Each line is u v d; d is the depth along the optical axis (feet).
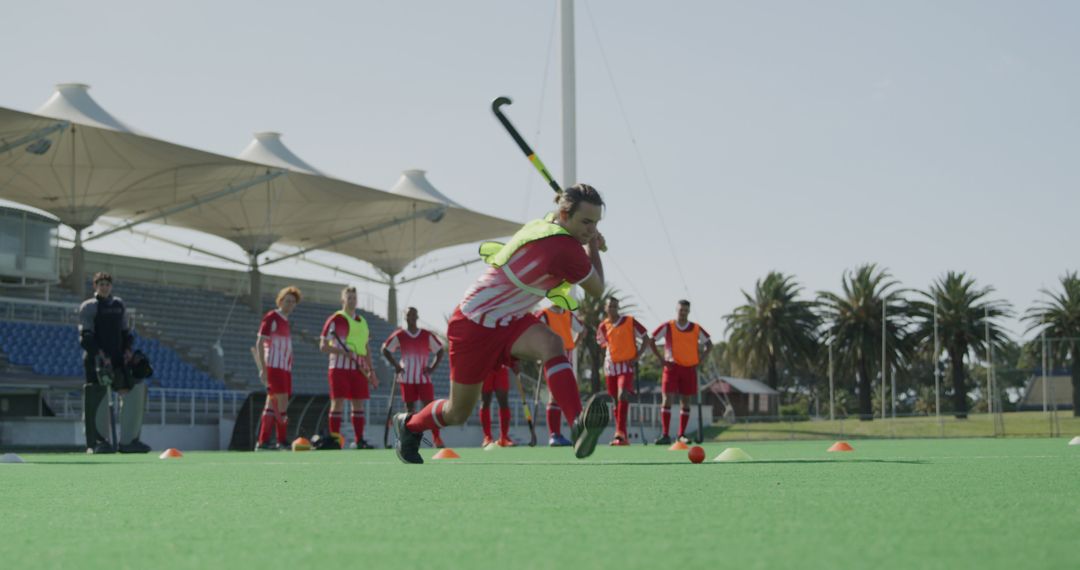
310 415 67.41
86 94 87.66
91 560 7.04
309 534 8.31
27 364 82.53
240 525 9.14
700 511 9.78
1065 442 51.72
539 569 6.26
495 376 48.39
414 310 47.29
